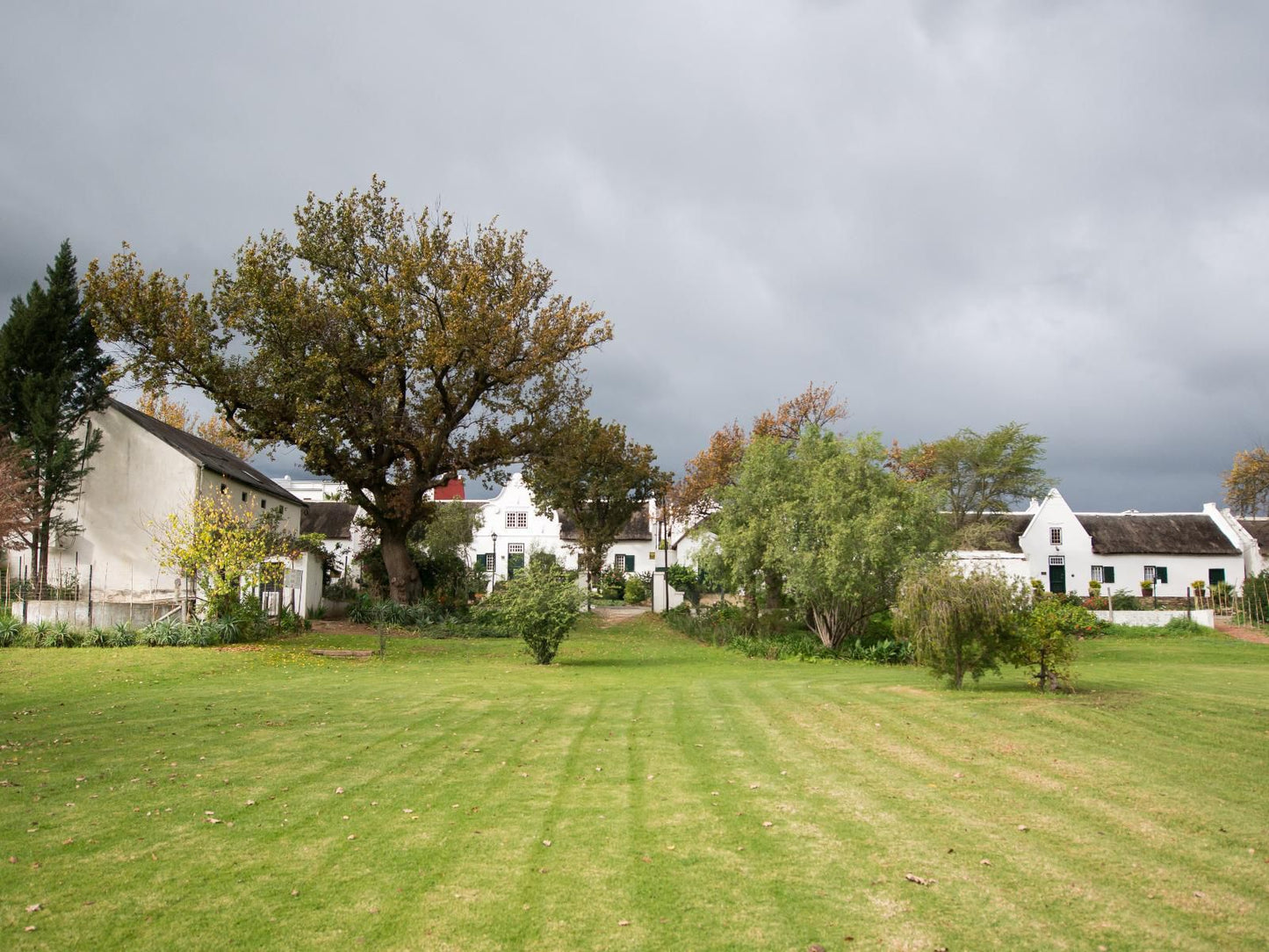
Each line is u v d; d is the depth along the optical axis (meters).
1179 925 5.02
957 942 4.82
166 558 26.77
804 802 7.64
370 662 22.28
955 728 10.88
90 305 29.75
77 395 29.27
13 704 13.53
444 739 10.75
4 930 4.98
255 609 26.12
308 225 32.94
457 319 31.45
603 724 11.92
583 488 45.22
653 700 14.38
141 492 30.45
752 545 28.56
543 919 5.18
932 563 25.25
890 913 5.21
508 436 35.69
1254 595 37.94
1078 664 23.28
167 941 4.86
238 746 10.13
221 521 26.75
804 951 4.73
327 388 30.53
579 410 38.00
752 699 14.23
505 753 9.89
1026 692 13.74
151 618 25.78
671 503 49.50
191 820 7.10
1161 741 9.72
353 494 34.66
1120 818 6.99
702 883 5.72
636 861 6.16
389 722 11.98
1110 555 51.50
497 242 35.38
